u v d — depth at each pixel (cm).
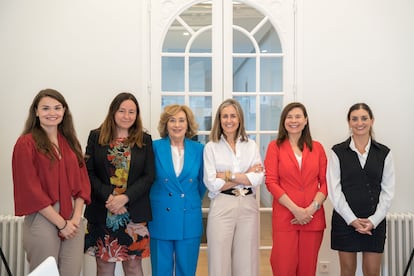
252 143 266
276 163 263
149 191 252
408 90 321
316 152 265
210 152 257
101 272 246
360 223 252
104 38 313
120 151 242
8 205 310
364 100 320
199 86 321
